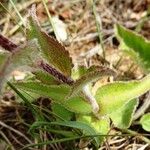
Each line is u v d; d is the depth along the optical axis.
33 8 0.10
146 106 0.13
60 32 0.16
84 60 0.15
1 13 0.16
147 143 0.13
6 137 0.13
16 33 0.16
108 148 0.12
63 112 0.12
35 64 0.09
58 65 0.10
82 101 0.11
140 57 0.14
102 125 0.12
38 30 0.10
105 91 0.11
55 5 0.17
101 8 0.17
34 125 0.11
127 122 0.12
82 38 0.16
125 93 0.11
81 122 0.11
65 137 0.12
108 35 0.17
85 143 0.12
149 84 0.11
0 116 0.14
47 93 0.11
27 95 0.12
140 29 0.16
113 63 0.15
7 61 0.08
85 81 0.10
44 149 0.12
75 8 0.17
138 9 0.17
